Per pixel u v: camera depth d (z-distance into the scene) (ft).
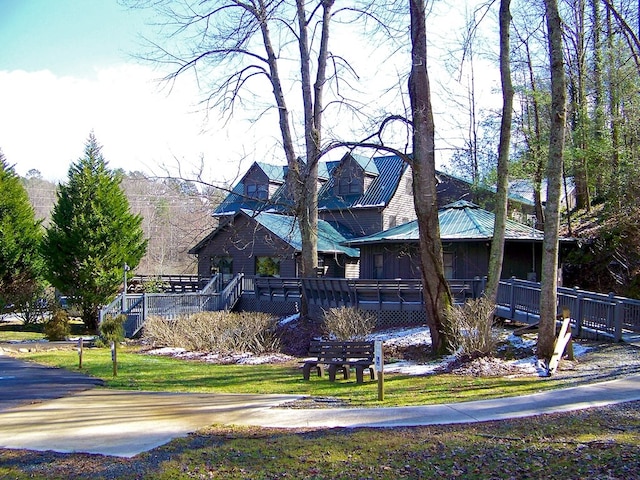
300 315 80.48
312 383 42.27
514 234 82.43
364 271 95.96
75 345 73.20
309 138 70.74
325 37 76.74
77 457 22.81
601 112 89.97
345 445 23.13
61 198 92.79
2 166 102.06
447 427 25.52
